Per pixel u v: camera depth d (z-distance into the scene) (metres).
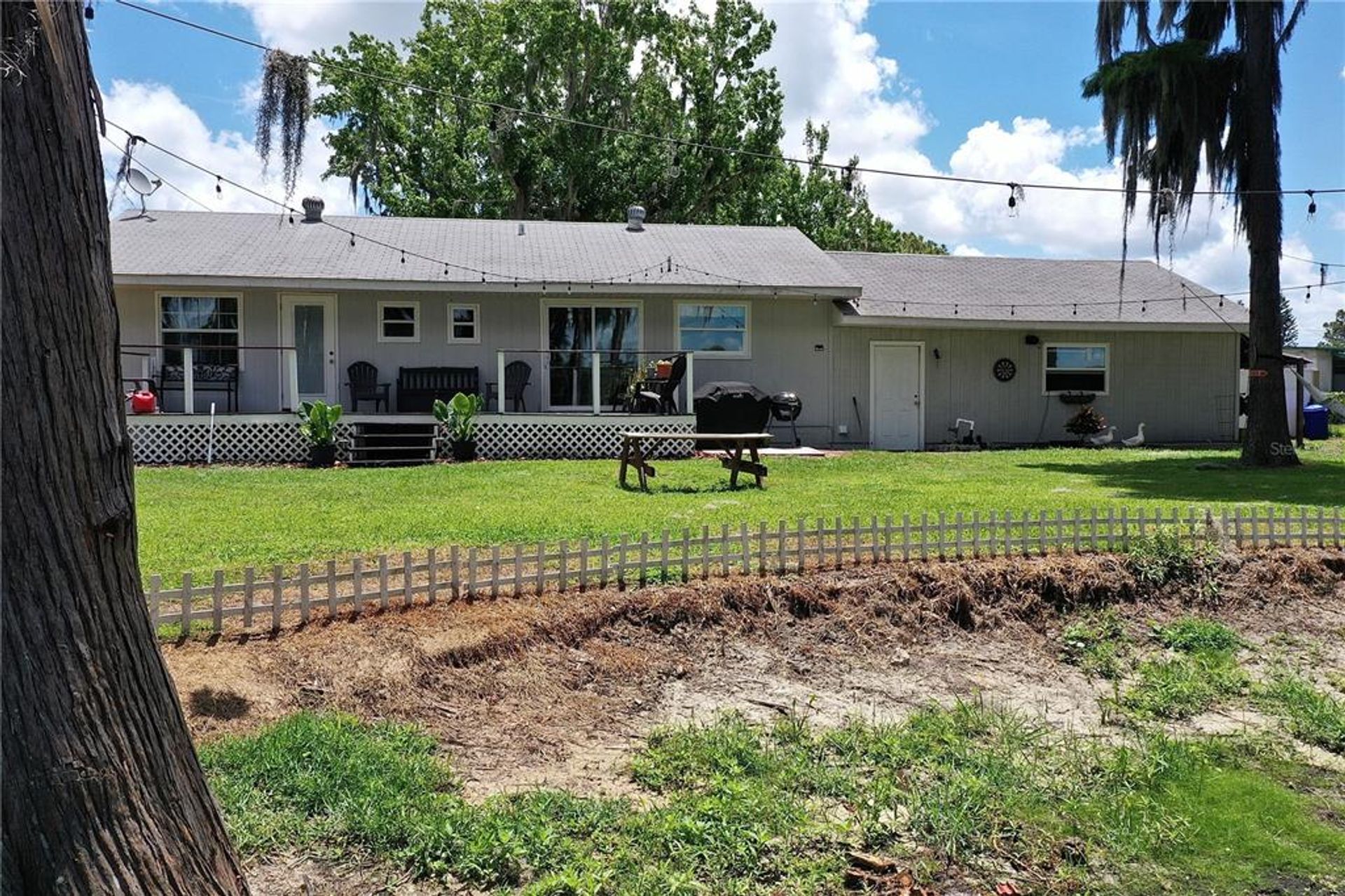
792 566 7.66
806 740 5.37
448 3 29.94
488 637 5.92
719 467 14.29
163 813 2.52
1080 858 4.22
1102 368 19.95
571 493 11.18
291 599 6.22
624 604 6.70
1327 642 7.74
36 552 2.32
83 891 2.32
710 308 18.12
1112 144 15.59
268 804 4.00
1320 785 5.16
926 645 7.17
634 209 20.92
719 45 31.22
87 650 2.39
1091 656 7.22
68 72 2.41
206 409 16.69
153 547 7.79
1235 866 4.22
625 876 3.74
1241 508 9.47
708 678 6.29
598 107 30.86
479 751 4.93
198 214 19.38
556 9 27.52
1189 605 8.15
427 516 9.41
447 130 28.14
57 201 2.37
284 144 5.59
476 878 3.67
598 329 17.81
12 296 2.30
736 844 4.02
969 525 8.35
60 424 2.37
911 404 19.05
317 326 17.06
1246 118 15.44
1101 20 15.58
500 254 18.39
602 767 4.91
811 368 18.52
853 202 38.41
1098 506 10.30
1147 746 5.54
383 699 5.20
